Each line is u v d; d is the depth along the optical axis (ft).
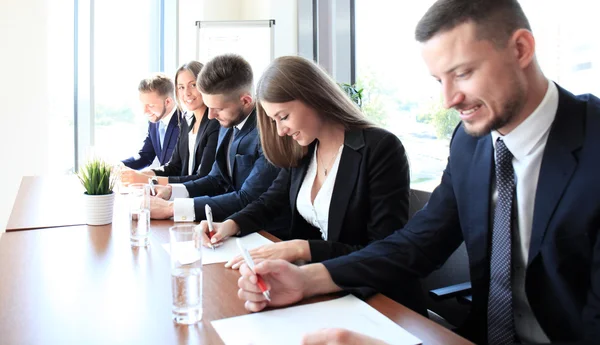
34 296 2.92
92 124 12.50
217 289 3.14
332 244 3.86
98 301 2.85
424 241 3.53
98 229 4.70
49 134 11.29
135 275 3.32
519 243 3.08
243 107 6.53
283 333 2.48
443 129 7.55
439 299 4.13
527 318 3.12
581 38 5.31
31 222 4.96
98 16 12.47
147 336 2.42
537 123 2.85
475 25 2.55
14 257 3.72
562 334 2.83
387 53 8.95
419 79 8.06
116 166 7.78
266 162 5.77
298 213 5.10
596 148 2.66
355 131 4.61
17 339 2.37
